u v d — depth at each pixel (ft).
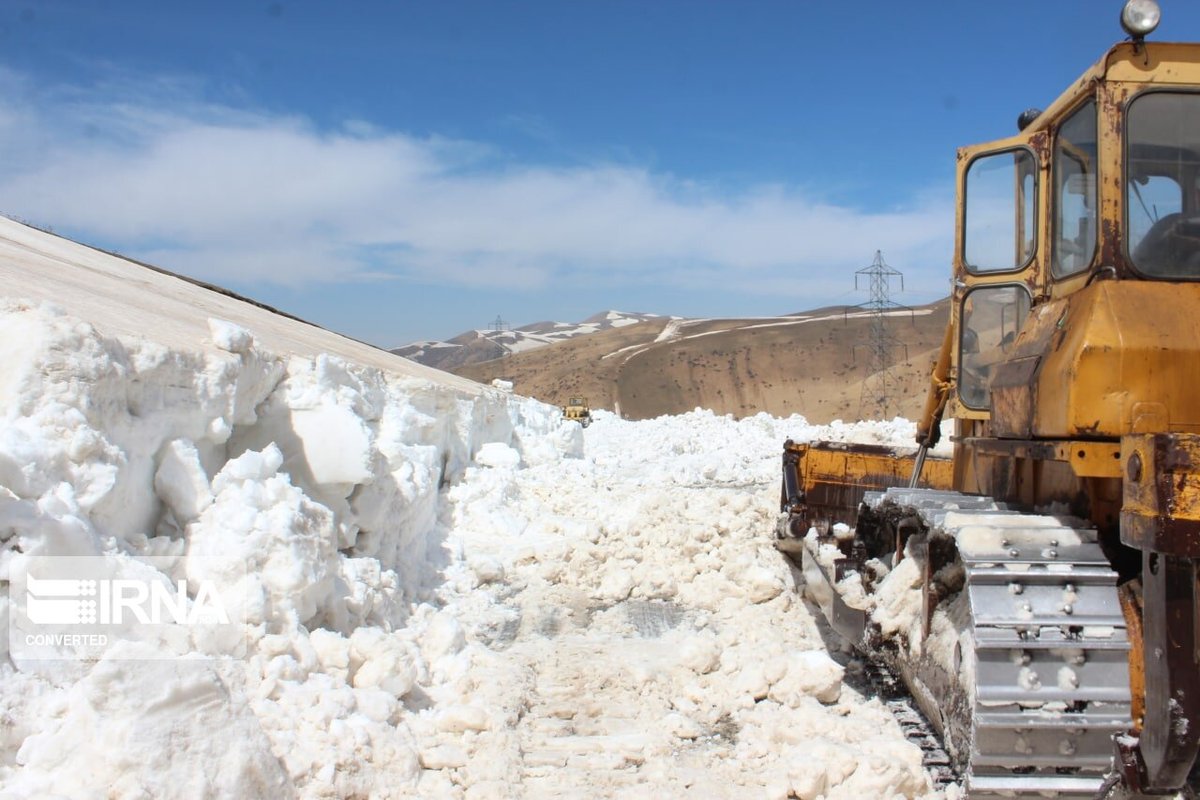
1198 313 12.00
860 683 18.81
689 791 14.66
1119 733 11.36
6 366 14.30
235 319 34.40
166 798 10.99
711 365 368.68
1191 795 11.18
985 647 11.59
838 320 435.12
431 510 25.99
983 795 11.84
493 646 21.30
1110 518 12.93
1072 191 14.07
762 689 17.87
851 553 20.67
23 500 12.60
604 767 15.51
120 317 20.66
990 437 15.65
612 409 341.41
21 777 10.76
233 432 21.02
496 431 42.04
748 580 25.03
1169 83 12.79
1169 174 12.87
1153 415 11.59
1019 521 12.94
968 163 16.89
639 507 31.45
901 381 309.01
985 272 16.65
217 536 16.10
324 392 22.40
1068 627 11.66
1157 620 10.37
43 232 48.34
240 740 11.94
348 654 15.92
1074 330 12.34
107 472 14.40
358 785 13.44
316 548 17.42
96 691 11.17
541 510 34.17
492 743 15.64
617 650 21.13
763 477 46.55
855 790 13.85
